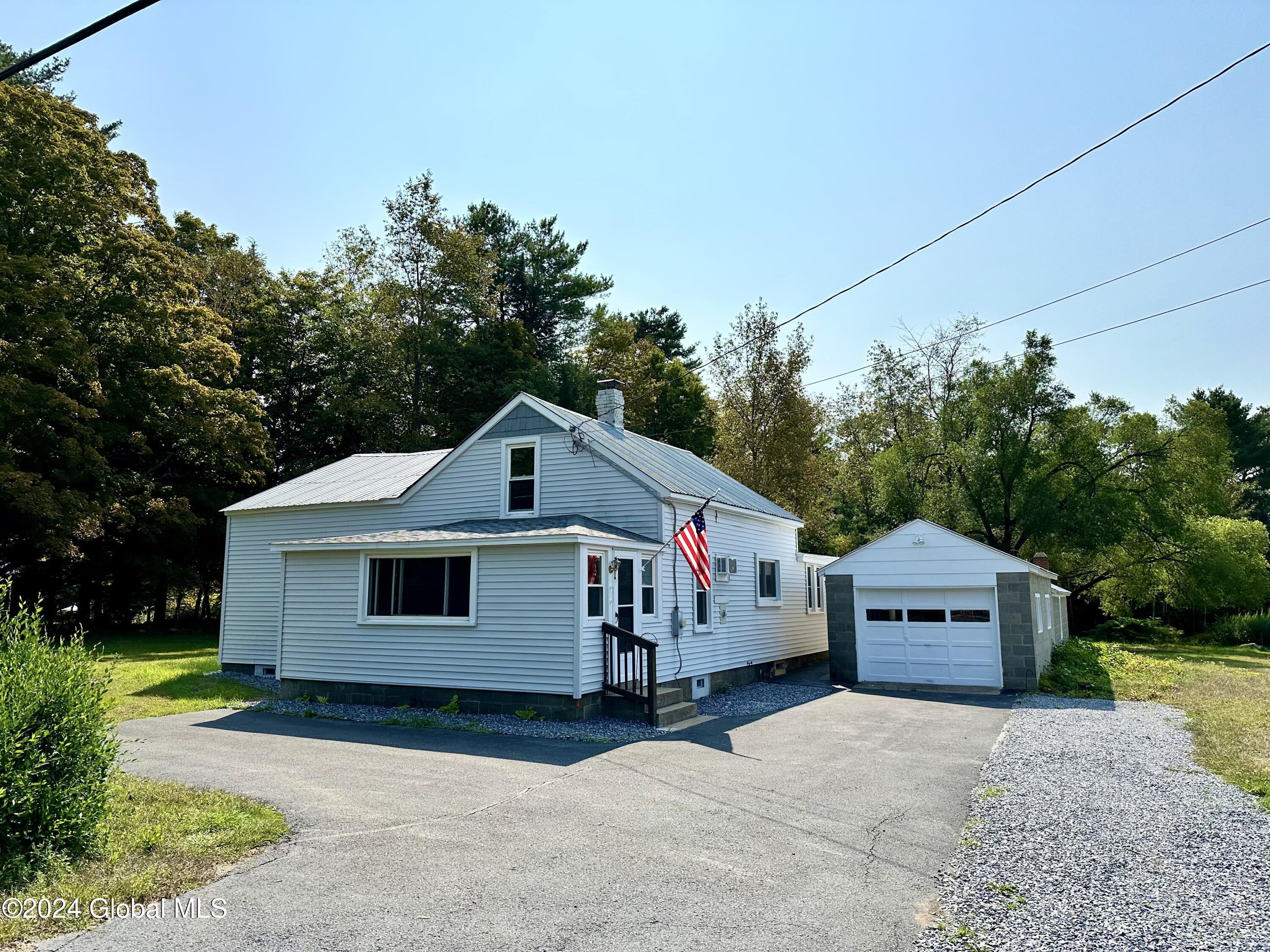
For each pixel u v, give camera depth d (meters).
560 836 6.80
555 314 48.06
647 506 15.52
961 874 5.98
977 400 31.03
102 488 26.05
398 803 7.78
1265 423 56.12
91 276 26.67
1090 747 10.73
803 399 36.59
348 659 14.80
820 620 24.98
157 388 27.52
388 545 14.30
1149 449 32.22
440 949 4.66
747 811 7.65
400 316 40.84
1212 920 5.12
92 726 6.15
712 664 17.02
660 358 44.06
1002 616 17.34
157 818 6.82
